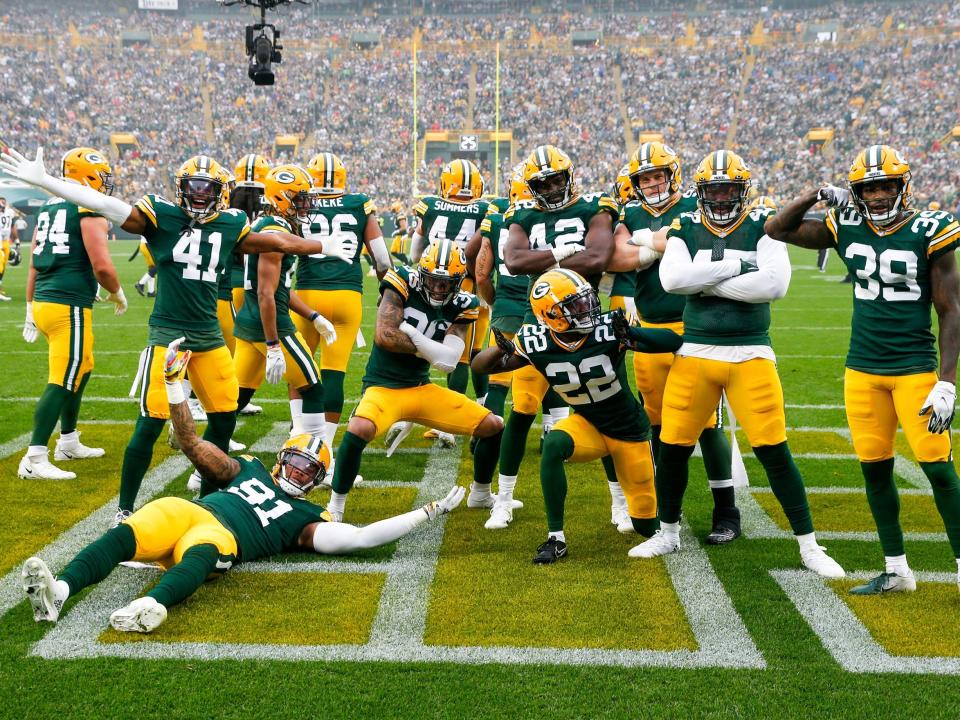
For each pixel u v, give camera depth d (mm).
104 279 5180
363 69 42969
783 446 3920
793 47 42531
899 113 38031
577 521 4629
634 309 4754
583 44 44375
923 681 2920
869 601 3570
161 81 41281
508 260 4488
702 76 41969
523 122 40594
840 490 5164
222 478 3936
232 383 4688
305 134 40094
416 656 3088
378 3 47375
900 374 3580
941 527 4504
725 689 2869
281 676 2939
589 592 3656
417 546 4211
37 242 5289
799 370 9133
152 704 2766
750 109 40062
